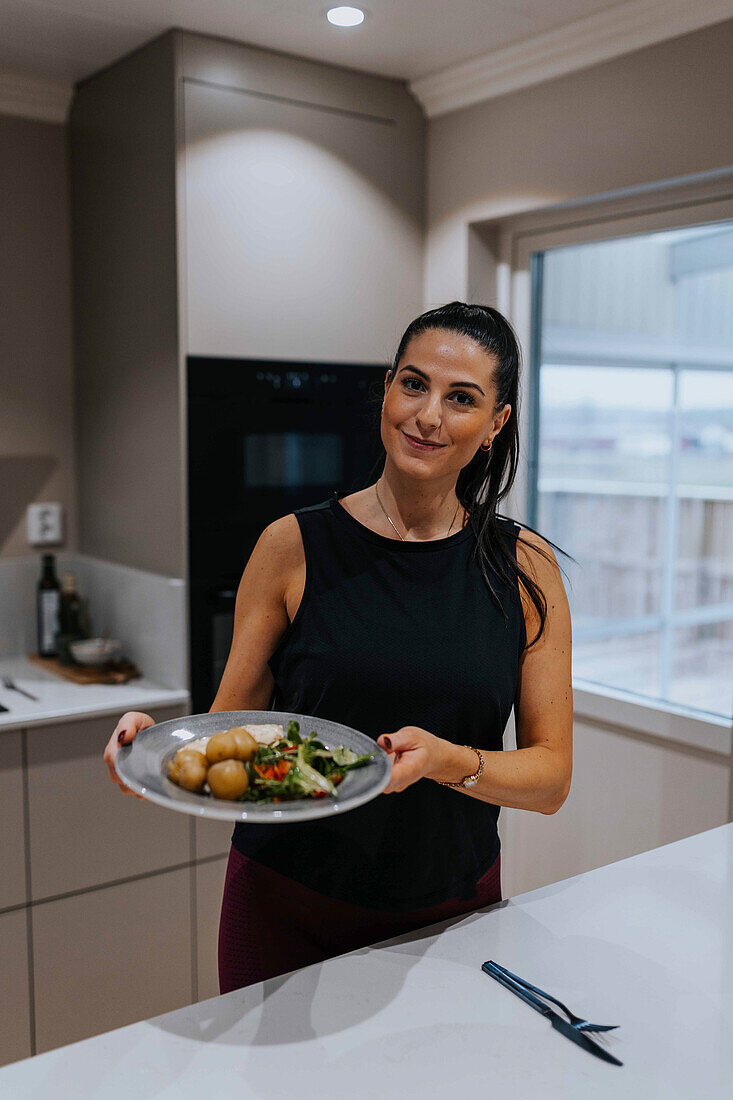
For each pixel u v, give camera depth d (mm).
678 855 1368
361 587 1272
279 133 2398
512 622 1289
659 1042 942
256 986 1028
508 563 1301
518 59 2344
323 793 938
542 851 2648
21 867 2176
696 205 2156
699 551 2354
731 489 2258
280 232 2424
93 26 2209
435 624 1255
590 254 2498
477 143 2545
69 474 2855
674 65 2051
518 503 2721
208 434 2355
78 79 2600
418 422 1181
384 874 1264
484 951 1104
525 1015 981
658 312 2357
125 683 2477
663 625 2424
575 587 2682
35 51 2377
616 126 2188
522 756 1205
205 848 2436
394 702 1252
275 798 937
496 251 2676
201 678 2408
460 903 1303
